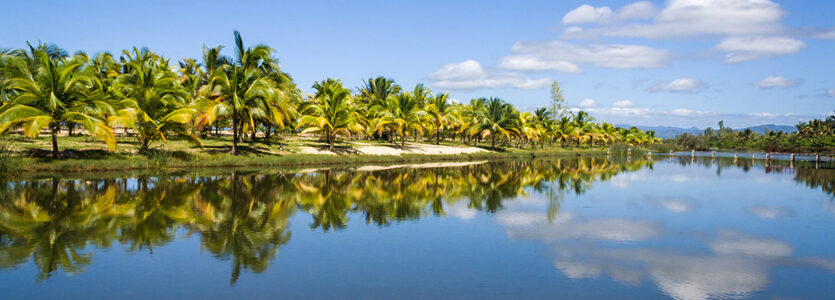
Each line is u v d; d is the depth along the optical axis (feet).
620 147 310.86
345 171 109.40
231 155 116.37
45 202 55.01
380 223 47.03
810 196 74.33
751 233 44.68
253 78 116.06
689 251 37.52
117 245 36.47
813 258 35.91
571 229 45.29
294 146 148.46
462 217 51.03
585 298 26.68
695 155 300.20
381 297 26.35
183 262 32.35
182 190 67.41
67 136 125.49
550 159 206.49
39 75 85.30
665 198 69.31
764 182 99.45
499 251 36.55
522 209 57.11
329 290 27.35
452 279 29.68
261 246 37.11
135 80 119.34
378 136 227.81
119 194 62.13
